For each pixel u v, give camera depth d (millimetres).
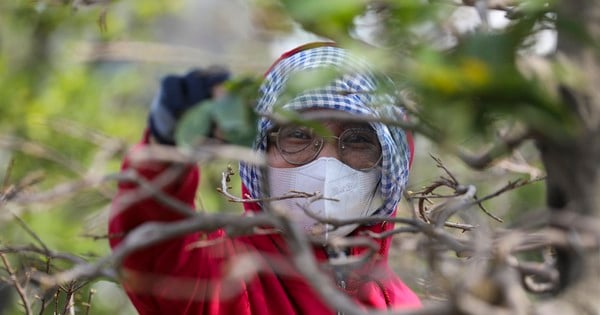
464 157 1480
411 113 1445
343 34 1276
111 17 5535
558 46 1494
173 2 5953
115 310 4609
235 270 2100
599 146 1488
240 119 1555
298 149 2783
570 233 1515
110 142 1956
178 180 2062
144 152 1764
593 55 1476
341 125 2797
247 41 1971
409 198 2254
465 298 1293
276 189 2830
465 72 1257
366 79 1933
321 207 2762
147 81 6410
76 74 6059
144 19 6090
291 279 2938
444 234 1692
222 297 2703
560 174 1536
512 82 1257
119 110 6527
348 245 1763
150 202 2074
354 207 2836
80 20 5379
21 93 5715
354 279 2188
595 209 1499
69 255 1804
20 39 5449
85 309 3148
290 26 1495
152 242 1545
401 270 2867
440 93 1279
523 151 2801
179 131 1577
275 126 2736
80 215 4695
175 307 2498
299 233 1482
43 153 2131
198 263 2498
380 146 2867
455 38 1341
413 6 1293
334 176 2775
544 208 1610
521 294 1361
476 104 1307
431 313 1302
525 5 1402
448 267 1653
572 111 1478
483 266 1413
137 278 2350
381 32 1318
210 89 1698
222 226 1623
